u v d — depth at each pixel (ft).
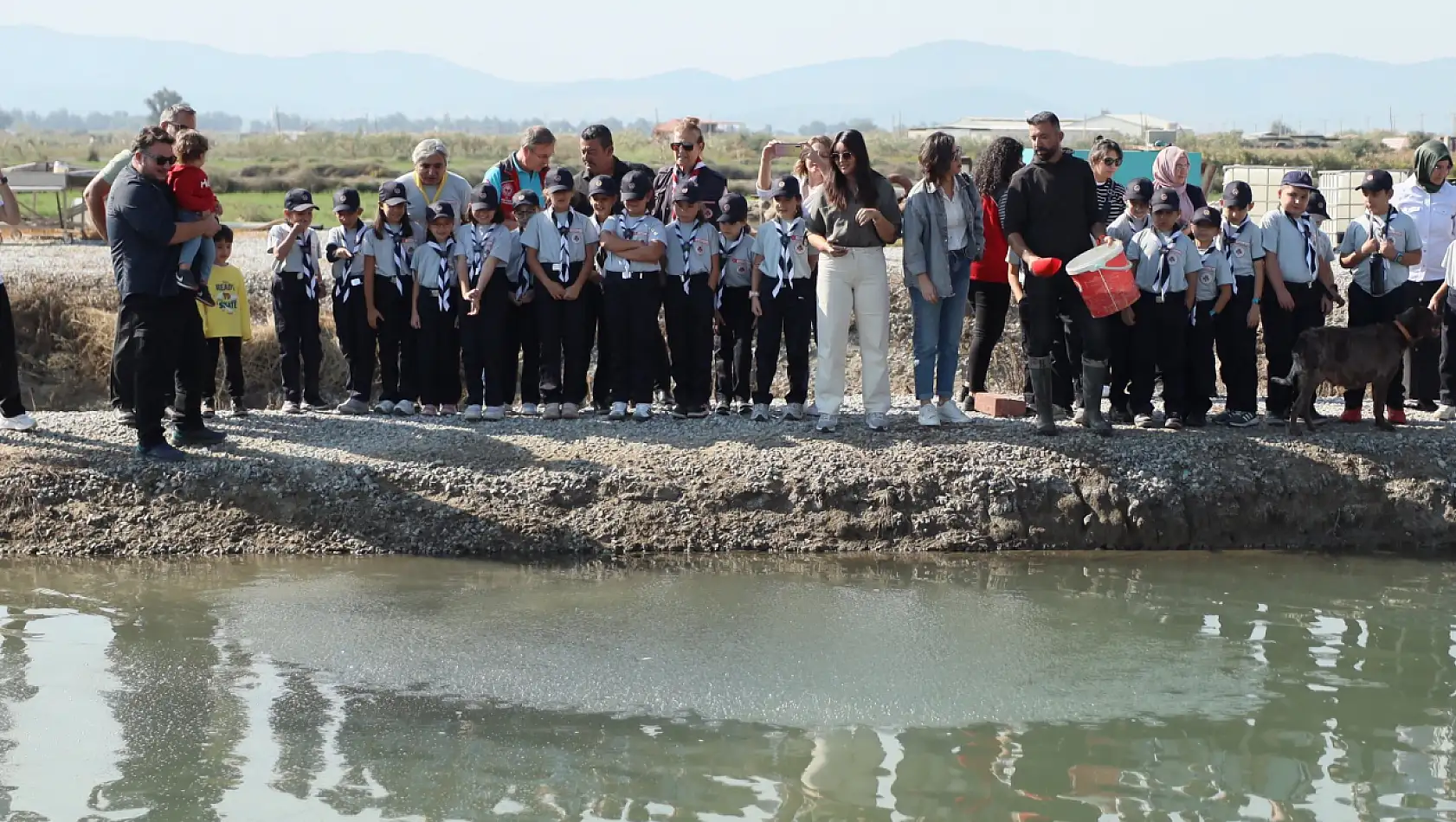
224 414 39.68
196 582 31.04
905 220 36.24
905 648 27.22
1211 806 20.90
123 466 34.63
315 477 34.37
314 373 40.47
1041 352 36.14
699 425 37.88
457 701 24.61
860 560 33.22
